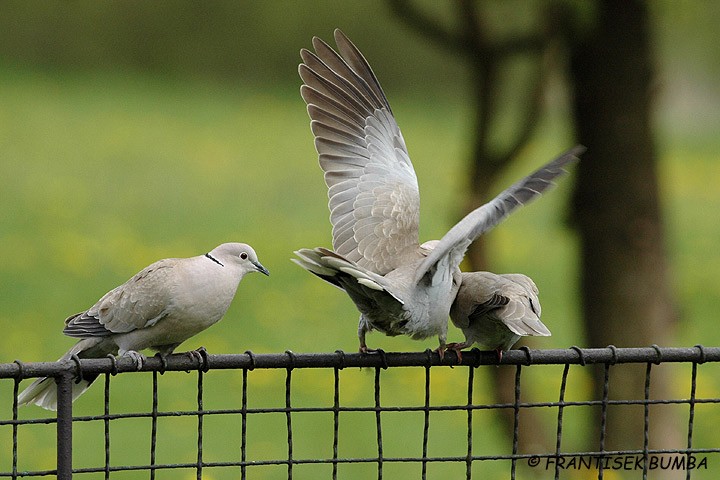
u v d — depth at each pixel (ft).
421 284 20.65
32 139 108.17
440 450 44.93
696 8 39.22
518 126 39.52
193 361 17.71
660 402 19.22
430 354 18.94
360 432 46.70
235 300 65.41
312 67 25.02
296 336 59.57
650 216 40.04
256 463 17.94
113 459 42.22
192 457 43.04
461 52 39.52
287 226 84.43
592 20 38.34
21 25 147.33
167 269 22.48
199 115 129.49
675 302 40.96
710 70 59.26
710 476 43.52
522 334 19.67
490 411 47.34
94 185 92.94
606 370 19.06
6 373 16.80
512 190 19.98
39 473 17.08
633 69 39.37
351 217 23.94
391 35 150.51
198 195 92.89
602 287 40.22
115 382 50.67
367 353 18.61
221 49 152.15
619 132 39.55
